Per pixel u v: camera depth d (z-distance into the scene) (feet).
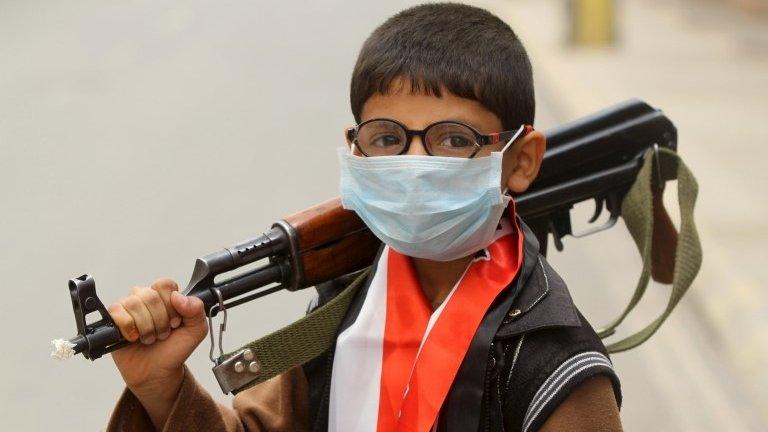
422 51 6.35
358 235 7.01
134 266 24.35
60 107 45.14
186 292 6.40
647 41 73.05
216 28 70.08
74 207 29.48
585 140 7.93
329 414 6.57
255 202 29.40
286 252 6.77
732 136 41.19
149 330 5.96
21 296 22.54
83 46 62.75
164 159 35.27
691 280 7.78
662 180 8.13
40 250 25.58
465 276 6.47
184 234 26.61
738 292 23.24
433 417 6.16
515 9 96.89
